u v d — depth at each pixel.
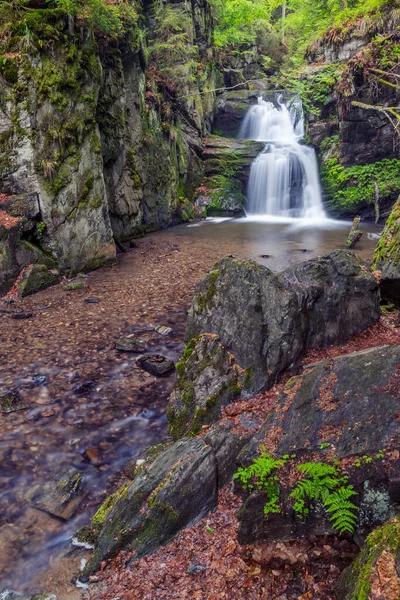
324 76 20.03
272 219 20.28
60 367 6.61
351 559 2.84
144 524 3.42
